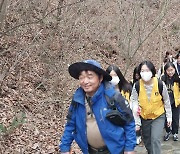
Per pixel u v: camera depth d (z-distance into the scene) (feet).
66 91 33.47
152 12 46.19
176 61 35.24
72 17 37.35
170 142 26.48
